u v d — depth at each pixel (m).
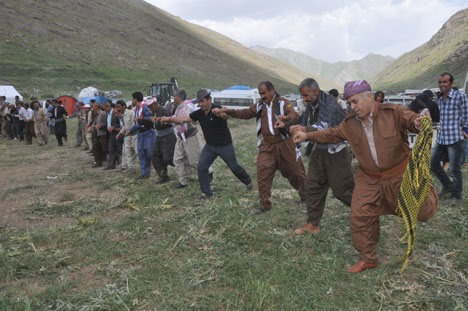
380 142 3.20
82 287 3.43
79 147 14.32
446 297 3.01
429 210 3.21
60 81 62.38
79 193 7.15
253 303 3.04
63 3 112.62
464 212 4.96
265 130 5.12
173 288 3.31
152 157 7.48
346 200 4.28
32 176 9.00
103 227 5.00
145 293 3.24
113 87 65.50
